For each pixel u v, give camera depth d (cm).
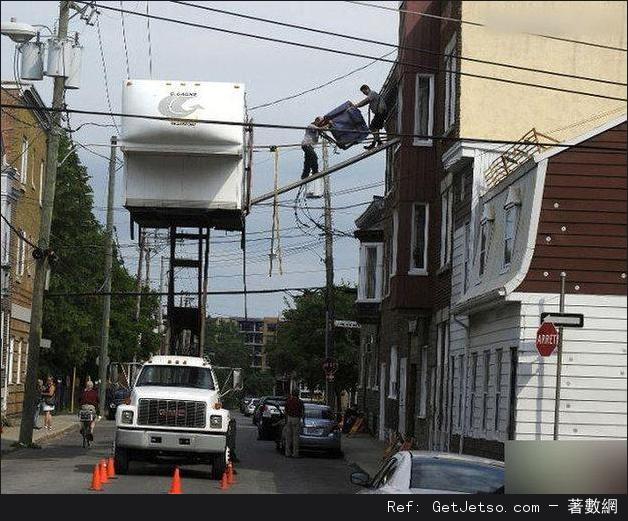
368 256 5647
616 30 2317
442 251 3838
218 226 3250
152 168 2905
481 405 3128
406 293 4003
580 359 2633
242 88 2855
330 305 6006
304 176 3106
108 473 2769
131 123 2852
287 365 9112
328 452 4322
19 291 5597
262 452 4462
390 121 4878
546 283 2667
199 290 3400
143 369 3038
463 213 3512
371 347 6044
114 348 8069
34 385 3825
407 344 4622
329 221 5922
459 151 3362
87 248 7469
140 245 3388
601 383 2627
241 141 2861
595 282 2667
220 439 2853
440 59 3847
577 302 2658
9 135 5381
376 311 5591
